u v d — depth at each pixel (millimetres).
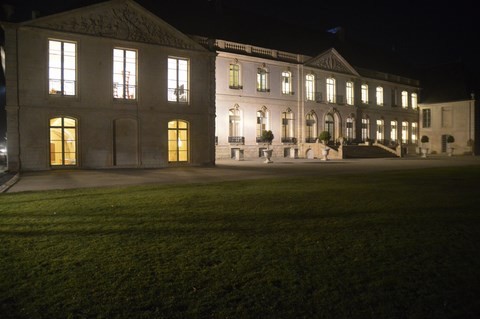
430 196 11539
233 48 38969
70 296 4383
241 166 27922
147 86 27047
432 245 6328
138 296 4371
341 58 49031
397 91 59188
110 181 16859
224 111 38219
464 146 56812
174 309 4066
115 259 5633
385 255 5816
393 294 4445
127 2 26031
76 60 24531
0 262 5516
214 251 6008
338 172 21531
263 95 41281
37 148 23406
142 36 26766
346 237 6816
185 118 28609
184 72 28812
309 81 46031
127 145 26438
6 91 22547
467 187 13859
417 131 62625
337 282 4785
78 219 8305
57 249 6125
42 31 23328
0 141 42500
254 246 6273
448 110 58938
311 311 4027
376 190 13031
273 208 9547
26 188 14211
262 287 4633
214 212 9047
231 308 4090
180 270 5188
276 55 42312
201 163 29219
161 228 7480
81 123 24719
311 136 46500
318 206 9836
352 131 51531
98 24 25156
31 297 4363
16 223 7938
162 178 18219
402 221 8070
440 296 4395
